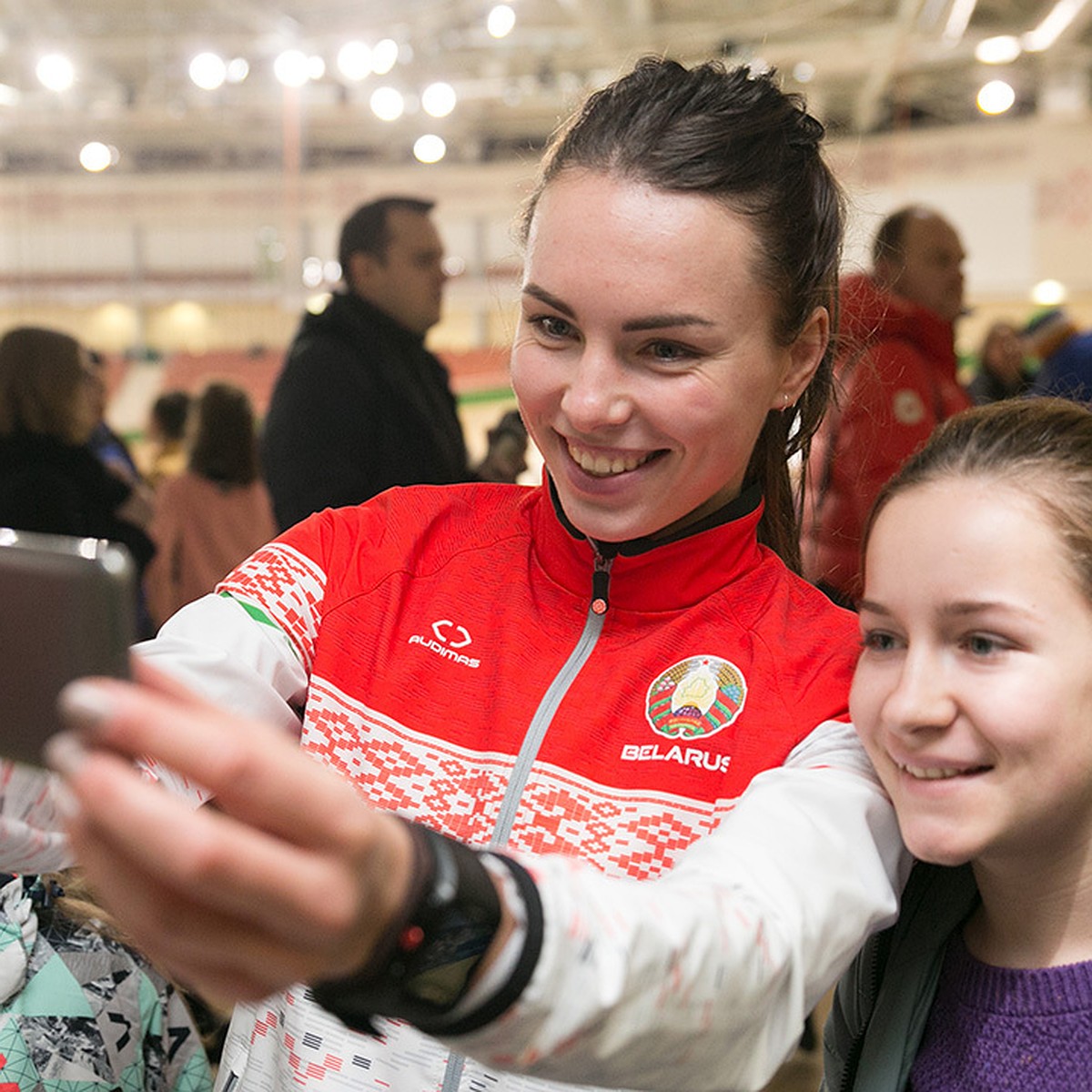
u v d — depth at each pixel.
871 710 0.90
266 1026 1.07
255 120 9.60
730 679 1.06
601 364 0.98
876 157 8.65
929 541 0.86
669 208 0.96
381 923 0.59
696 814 1.02
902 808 0.87
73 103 9.61
